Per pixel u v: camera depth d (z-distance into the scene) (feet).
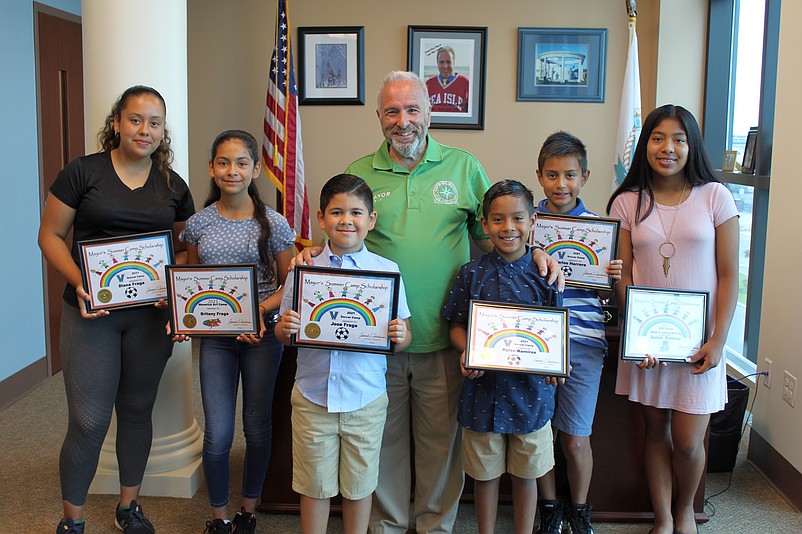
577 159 8.30
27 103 14.17
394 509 8.63
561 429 8.46
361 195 7.51
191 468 10.24
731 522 9.45
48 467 10.93
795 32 10.23
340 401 7.51
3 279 13.46
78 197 8.16
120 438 8.89
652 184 8.32
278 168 15.48
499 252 7.89
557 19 16.94
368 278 7.41
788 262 10.36
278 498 9.60
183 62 10.23
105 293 8.12
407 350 8.15
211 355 8.48
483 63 16.97
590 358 8.32
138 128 8.03
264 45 17.16
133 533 8.84
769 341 10.85
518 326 7.58
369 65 17.08
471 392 7.92
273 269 8.63
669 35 16.22
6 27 13.43
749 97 15.01
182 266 8.07
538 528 9.00
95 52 9.68
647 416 8.63
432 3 16.89
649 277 8.25
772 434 10.61
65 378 8.43
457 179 8.23
